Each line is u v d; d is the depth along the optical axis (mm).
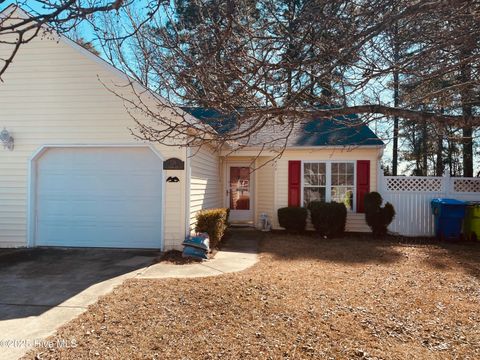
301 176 11844
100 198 8430
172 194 8070
